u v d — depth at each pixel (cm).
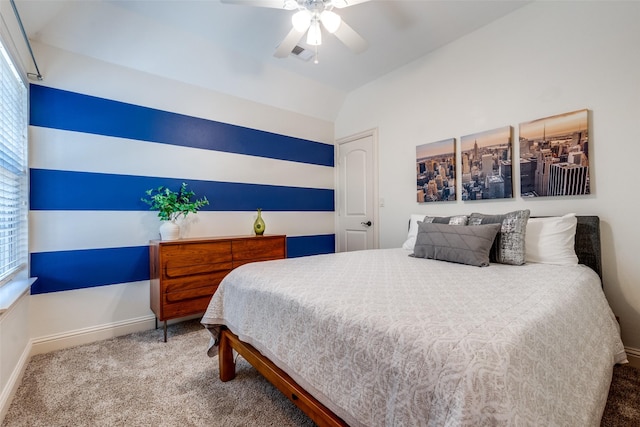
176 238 247
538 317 90
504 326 80
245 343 151
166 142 266
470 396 61
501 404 59
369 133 352
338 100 382
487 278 144
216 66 281
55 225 212
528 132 222
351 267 174
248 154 322
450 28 250
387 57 295
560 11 209
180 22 234
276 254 294
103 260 232
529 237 194
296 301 116
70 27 209
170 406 146
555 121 209
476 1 219
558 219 193
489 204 247
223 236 294
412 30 252
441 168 277
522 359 70
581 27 200
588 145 196
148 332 244
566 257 184
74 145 220
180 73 270
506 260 187
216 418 137
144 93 254
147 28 232
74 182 220
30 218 203
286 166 356
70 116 219
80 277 222
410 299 108
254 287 143
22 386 163
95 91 230
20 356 175
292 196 361
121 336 236
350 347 90
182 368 183
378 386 81
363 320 91
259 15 228
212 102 296
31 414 140
